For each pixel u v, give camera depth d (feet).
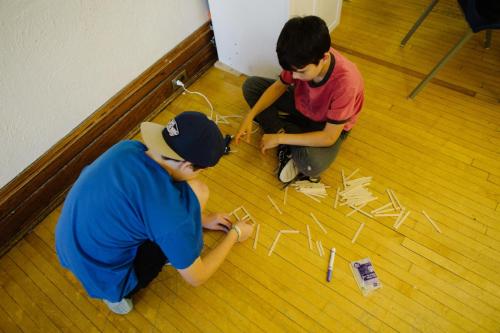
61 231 3.23
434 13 7.84
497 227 4.84
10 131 4.62
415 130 5.96
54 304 4.55
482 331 4.08
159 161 3.02
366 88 6.66
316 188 5.34
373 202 5.19
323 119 5.03
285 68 4.03
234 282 4.58
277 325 4.24
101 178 2.94
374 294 4.39
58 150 5.26
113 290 3.60
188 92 6.92
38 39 4.43
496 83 6.49
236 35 6.50
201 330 4.26
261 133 6.15
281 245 4.87
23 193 5.03
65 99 5.10
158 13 5.87
